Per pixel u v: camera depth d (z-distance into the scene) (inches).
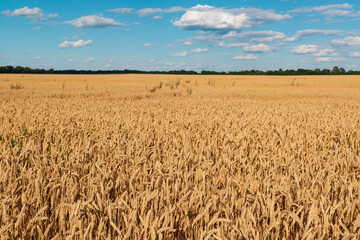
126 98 897.5
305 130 263.6
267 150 183.8
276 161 150.6
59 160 152.9
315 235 86.4
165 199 97.3
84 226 90.8
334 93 1161.4
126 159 147.9
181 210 94.8
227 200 102.7
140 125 270.8
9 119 309.0
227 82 2329.0
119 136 213.6
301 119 348.8
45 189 107.3
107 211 91.7
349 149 189.8
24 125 271.9
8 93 935.7
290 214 85.4
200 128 274.8
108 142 193.3
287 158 155.3
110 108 463.2
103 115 352.2
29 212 103.3
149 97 938.1
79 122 281.1
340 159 158.2
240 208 100.5
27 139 222.8
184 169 137.4
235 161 151.8
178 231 92.9
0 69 5374.0
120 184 114.6
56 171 128.7
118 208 90.5
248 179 116.5
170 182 122.0
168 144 197.2
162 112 412.8
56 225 96.0
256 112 452.8
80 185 116.7
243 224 81.0
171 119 320.8
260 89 1397.6
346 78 2906.0
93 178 115.6
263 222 88.6
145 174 120.5
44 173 131.0
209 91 1199.6
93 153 174.1
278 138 226.7
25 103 542.3
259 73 5615.2
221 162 155.3
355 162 154.9
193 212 97.7
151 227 77.9
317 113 429.1
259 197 95.3
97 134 226.4
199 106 527.8
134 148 180.2
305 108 537.6
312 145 208.1
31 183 111.2
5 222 87.0
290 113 432.8
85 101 618.2
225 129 255.0
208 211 93.6
